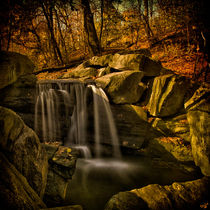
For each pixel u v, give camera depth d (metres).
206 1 5.63
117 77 5.87
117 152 5.86
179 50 9.91
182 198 3.40
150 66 6.65
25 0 3.03
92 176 4.73
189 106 5.18
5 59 3.30
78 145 6.08
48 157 3.93
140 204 3.13
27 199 1.90
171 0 7.05
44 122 5.65
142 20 13.22
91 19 11.06
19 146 2.53
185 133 5.28
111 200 3.20
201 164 4.47
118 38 17.27
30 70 4.03
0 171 1.78
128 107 5.86
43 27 12.68
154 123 5.72
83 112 6.11
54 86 5.79
